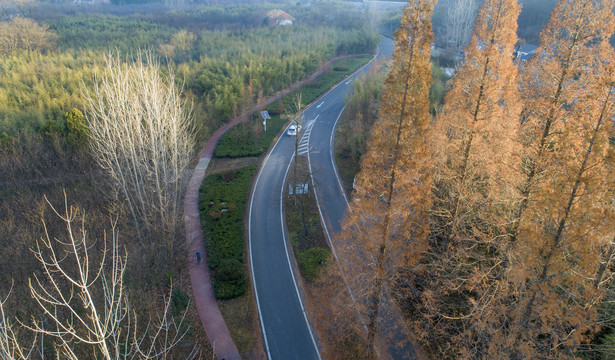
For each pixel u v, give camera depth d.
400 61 16.55
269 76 64.31
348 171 43.16
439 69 57.72
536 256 14.97
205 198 37.22
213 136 51.44
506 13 20.28
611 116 13.66
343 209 36.62
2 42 64.81
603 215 13.59
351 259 19.00
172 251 27.16
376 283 18.19
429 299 20.12
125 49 71.56
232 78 58.72
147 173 29.20
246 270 29.08
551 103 16.97
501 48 20.95
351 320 21.12
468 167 21.78
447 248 22.12
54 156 37.41
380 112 17.33
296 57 72.56
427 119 16.41
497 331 16.94
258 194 39.38
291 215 35.66
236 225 33.31
